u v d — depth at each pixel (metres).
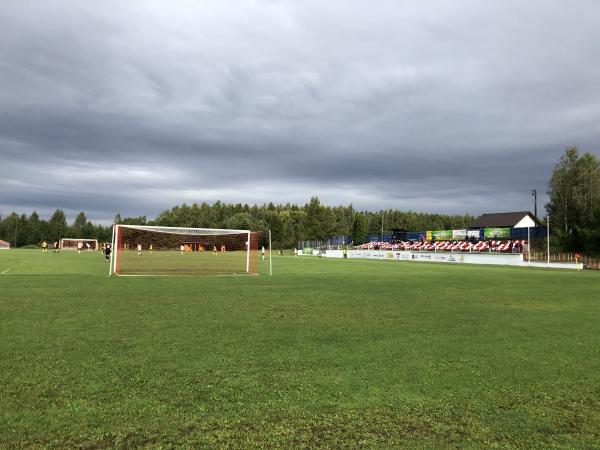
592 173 58.66
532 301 15.36
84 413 4.83
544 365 7.02
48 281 19.41
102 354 7.24
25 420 4.63
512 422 4.86
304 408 5.10
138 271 28.31
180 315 11.26
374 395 5.56
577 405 5.38
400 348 8.03
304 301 14.55
